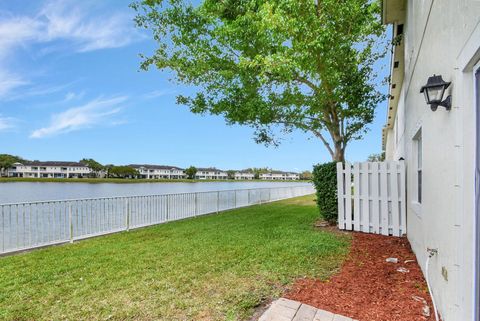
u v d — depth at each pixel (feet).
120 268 14.73
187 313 9.98
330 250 17.25
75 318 9.82
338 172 24.44
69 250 18.67
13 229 26.99
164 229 25.45
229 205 41.63
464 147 7.54
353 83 26.50
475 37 6.52
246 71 27.61
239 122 31.48
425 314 9.66
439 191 10.04
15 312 10.28
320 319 9.27
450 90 8.71
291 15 21.36
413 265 14.73
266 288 11.85
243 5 28.12
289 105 29.66
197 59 30.66
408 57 20.03
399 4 22.07
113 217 27.22
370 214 22.95
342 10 22.07
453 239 8.34
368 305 10.32
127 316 9.85
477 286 7.11
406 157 21.44
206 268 14.37
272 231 23.07
